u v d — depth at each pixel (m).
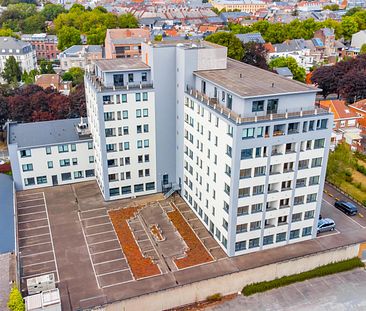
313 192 64.75
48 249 66.06
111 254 64.94
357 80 142.50
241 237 62.88
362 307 57.41
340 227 71.88
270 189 62.56
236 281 59.97
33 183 84.00
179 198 81.19
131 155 78.62
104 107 73.44
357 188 89.56
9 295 52.81
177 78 75.19
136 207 78.12
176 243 67.50
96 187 85.25
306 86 62.78
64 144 82.94
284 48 198.00
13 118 113.75
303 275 62.53
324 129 61.03
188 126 73.19
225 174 61.00
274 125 57.88
